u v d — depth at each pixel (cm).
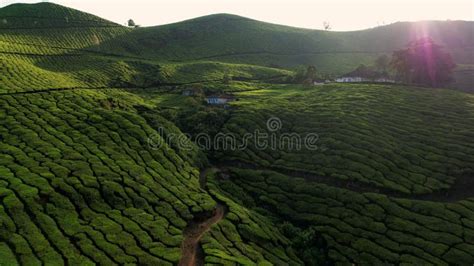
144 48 19662
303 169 7212
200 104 10706
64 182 5431
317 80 15375
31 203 4869
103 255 4259
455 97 10000
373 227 5669
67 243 4366
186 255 4669
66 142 6681
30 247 4188
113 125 7619
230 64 17200
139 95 11994
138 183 5903
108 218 4997
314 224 5909
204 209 5634
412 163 7019
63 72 12912
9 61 10656
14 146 6322
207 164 7681
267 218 6081
